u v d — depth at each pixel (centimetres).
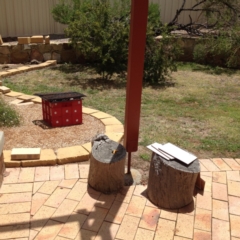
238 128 501
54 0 969
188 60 993
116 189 320
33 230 265
